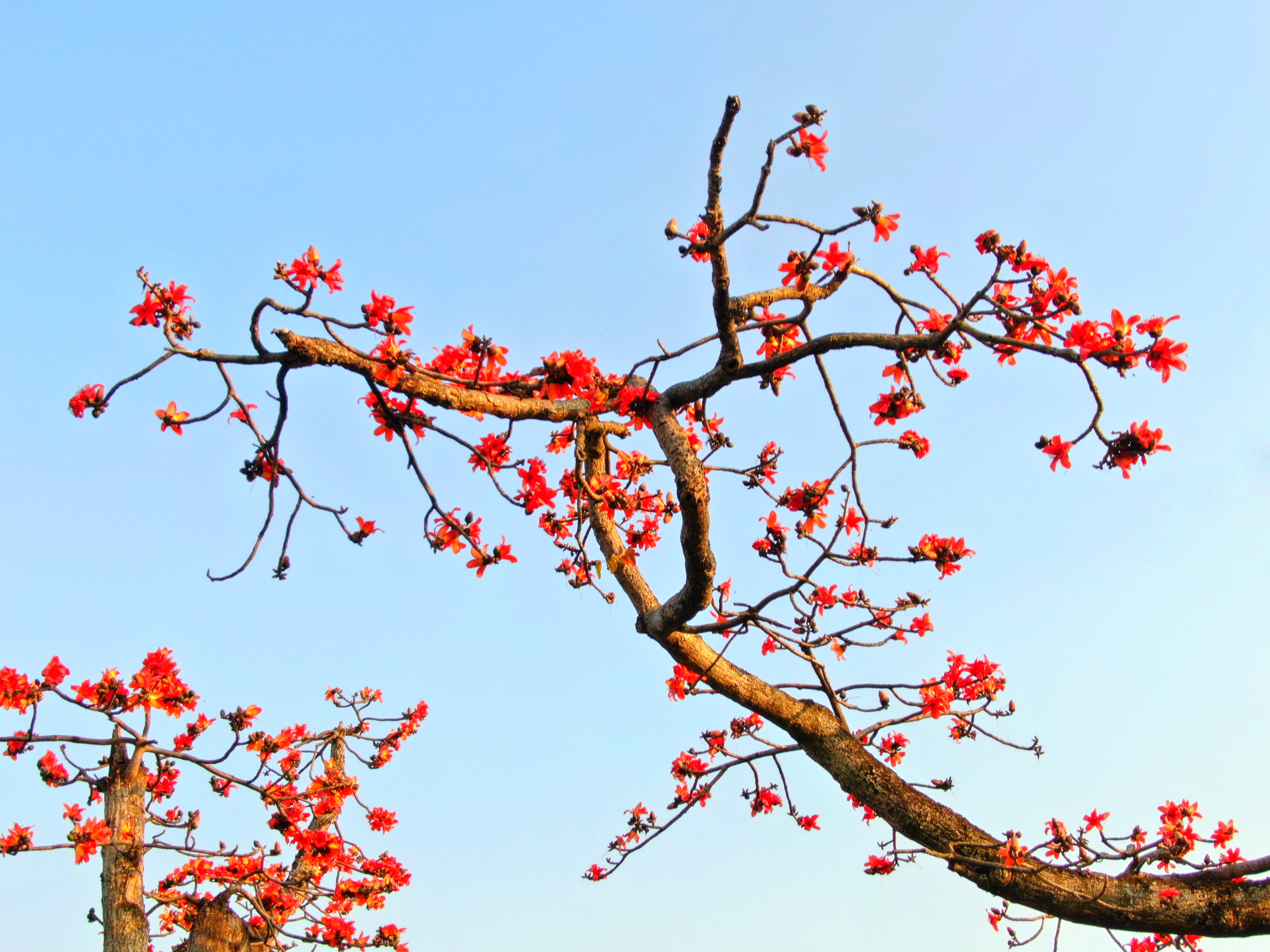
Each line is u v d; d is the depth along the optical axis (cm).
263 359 296
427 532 348
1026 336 324
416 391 324
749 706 412
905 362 355
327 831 598
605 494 406
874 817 536
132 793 522
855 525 396
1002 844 380
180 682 512
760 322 337
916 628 446
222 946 475
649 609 428
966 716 461
